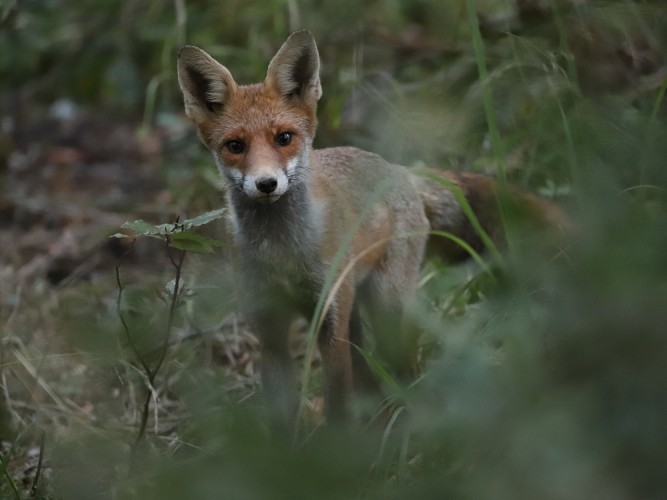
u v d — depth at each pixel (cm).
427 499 503
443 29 1465
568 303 435
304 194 866
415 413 620
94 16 1873
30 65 1884
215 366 1055
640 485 384
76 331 991
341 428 720
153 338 1006
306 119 882
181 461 677
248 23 1589
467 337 661
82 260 1383
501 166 700
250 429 526
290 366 916
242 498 436
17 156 1756
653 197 618
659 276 416
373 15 1493
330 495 440
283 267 873
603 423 393
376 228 936
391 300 958
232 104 868
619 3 981
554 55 986
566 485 391
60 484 737
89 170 1681
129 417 958
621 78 984
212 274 1076
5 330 1152
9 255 1417
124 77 1853
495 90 1043
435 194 1002
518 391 445
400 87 1248
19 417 958
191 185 1359
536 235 677
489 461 452
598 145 702
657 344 387
